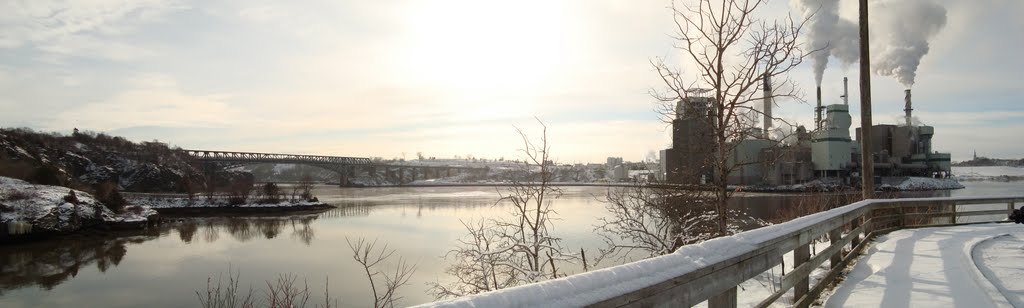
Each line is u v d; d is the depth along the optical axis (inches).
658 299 105.0
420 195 3949.3
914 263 300.4
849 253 320.5
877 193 998.4
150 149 3944.4
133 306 833.5
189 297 864.9
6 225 1508.4
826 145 3245.6
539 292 83.4
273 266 1105.4
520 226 450.9
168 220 2236.7
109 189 2130.9
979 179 6269.7
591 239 949.2
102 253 1368.1
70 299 885.2
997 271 255.4
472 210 2319.1
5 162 2274.9
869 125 490.6
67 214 1681.8
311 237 1577.3
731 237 147.0
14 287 977.5
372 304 737.0
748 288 297.4
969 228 467.2
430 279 784.9
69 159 3304.6
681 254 121.1
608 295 91.4
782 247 180.9
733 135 358.6
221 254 1298.0
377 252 1201.4
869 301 225.1
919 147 4365.2
